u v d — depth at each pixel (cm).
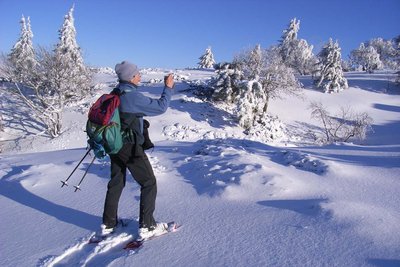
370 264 303
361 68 8431
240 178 538
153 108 389
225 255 337
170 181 581
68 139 2933
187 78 4662
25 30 4944
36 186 614
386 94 4847
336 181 557
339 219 386
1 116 3253
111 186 399
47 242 397
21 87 3559
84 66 3659
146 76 4891
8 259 365
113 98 375
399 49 6631
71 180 632
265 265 314
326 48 5122
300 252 331
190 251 350
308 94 4731
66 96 3412
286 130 3641
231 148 762
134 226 417
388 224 372
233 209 449
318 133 3653
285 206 446
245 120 3259
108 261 346
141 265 333
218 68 3738
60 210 494
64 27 4306
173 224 409
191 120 3200
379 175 585
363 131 3234
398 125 3878
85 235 405
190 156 730
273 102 4347
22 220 470
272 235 368
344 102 4538
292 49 6800
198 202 484
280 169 623
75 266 346
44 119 3048
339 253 324
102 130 368
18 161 908
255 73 3694
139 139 388
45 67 3102
